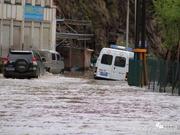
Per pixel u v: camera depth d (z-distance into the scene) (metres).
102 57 65.69
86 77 74.06
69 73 88.88
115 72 65.19
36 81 56.12
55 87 46.75
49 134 20.08
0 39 86.81
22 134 19.97
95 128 21.89
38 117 25.23
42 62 68.50
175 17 69.12
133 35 127.62
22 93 39.09
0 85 47.88
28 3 89.81
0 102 32.16
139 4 59.59
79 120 24.44
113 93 41.72
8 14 87.56
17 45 88.69
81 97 36.84
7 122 23.33
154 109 30.02
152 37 121.94
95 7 120.12
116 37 122.56
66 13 113.00
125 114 27.20
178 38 70.44
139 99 36.66
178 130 21.66
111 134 20.28
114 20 124.25
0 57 79.75
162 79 48.50
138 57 55.88
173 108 30.77
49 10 92.69
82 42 114.38
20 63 61.62
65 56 107.44
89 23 112.50
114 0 125.50
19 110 28.11
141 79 54.84
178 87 44.06
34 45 90.56
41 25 91.56
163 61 49.16
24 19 89.31
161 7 72.56
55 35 94.50
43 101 33.22
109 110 28.95
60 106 30.45
